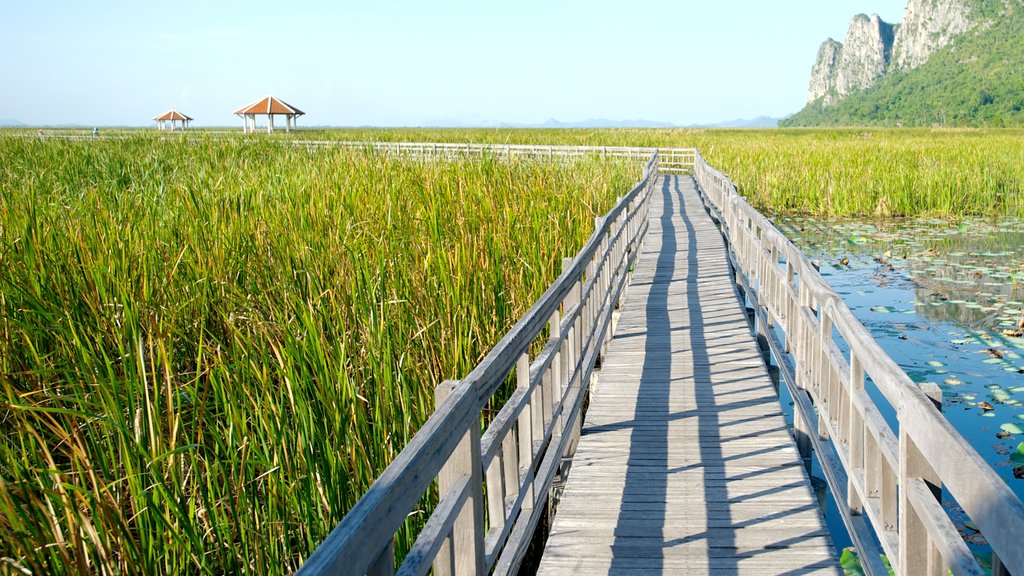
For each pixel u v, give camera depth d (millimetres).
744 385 5859
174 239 5711
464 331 4934
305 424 3186
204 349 4102
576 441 4859
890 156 24438
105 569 2605
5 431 3430
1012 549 1398
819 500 4727
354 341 4402
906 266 12305
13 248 4859
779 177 20969
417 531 3424
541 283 6371
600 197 12023
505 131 68750
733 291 9242
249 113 58812
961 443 1689
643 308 8508
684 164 29609
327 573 1293
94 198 7355
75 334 3662
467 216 7305
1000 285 10844
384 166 11047
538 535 4520
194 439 3428
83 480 2775
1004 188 19609
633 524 3826
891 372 2344
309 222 6508
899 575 2348
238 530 2990
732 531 3740
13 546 2537
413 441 1866
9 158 15594
